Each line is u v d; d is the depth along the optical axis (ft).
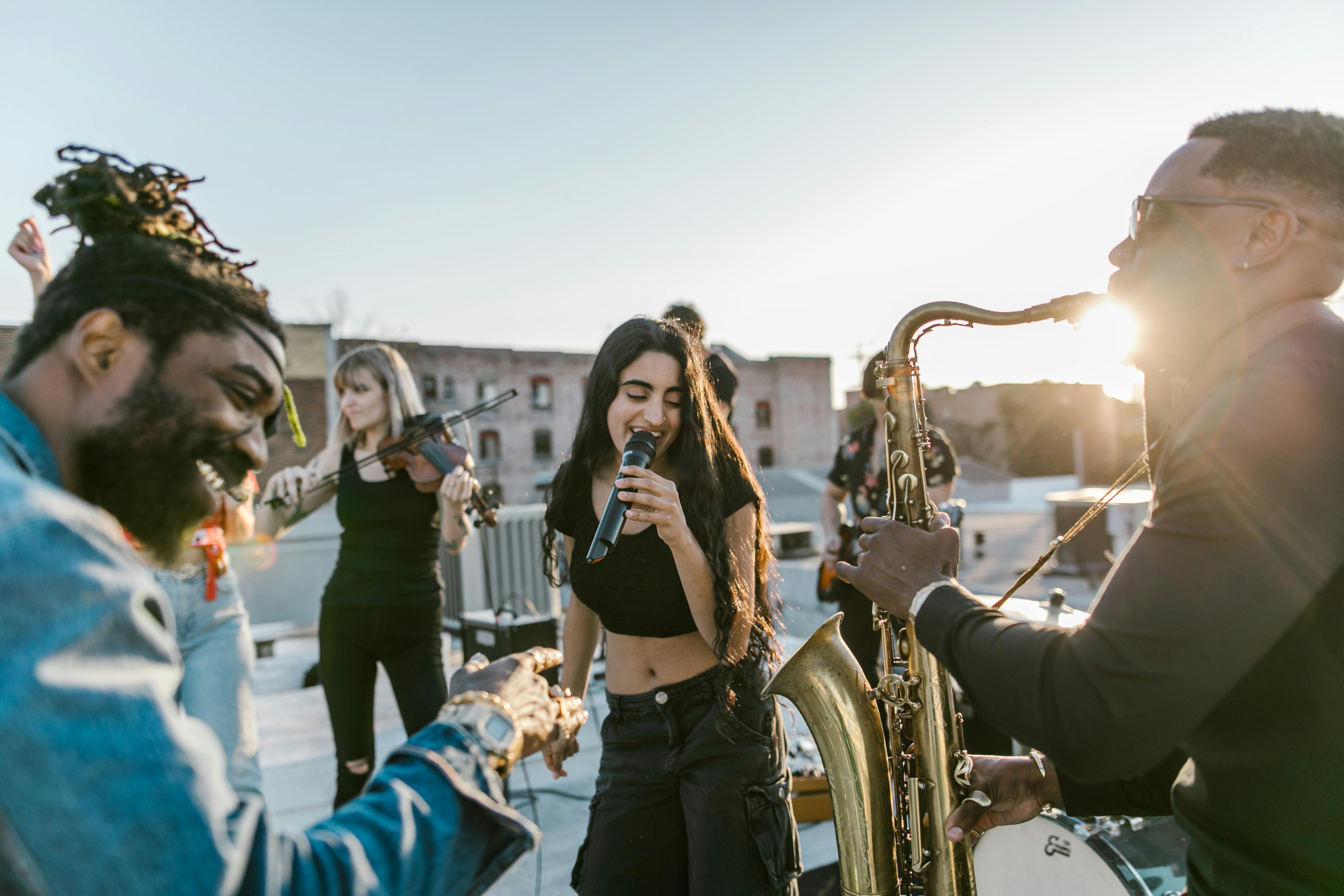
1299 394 2.87
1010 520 59.98
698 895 5.86
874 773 5.30
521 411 116.98
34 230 7.75
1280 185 3.15
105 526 2.37
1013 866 6.27
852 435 12.97
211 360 2.69
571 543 7.06
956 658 3.56
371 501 9.62
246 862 2.23
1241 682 3.05
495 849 2.87
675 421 6.45
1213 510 2.83
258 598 28.99
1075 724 3.04
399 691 9.77
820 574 13.04
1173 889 5.53
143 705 2.12
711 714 6.06
